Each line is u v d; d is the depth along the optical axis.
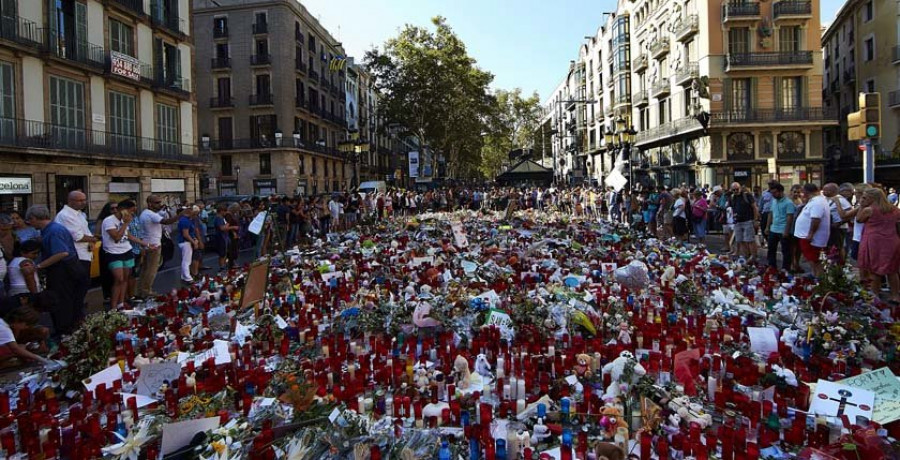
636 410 3.52
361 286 7.76
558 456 3.10
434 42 54.03
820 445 3.22
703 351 4.31
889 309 6.05
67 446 3.35
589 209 28.53
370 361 4.55
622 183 19.00
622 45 52.53
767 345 4.70
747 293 7.21
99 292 10.58
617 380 3.88
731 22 35.22
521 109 90.19
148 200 9.56
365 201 27.77
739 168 35.94
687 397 3.70
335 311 6.45
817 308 5.92
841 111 45.25
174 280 11.90
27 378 4.86
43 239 6.90
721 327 5.39
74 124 25.78
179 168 33.56
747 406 3.49
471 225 17.34
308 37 55.84
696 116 35.12
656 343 4.73
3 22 22.27
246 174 50.22
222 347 4.93
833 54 48.22
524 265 9.02
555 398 3.87
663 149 43.91
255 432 3.32
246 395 3.79
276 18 49.41
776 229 10.43
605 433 3.28
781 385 3.86
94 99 26.95
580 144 72.88
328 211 21.91
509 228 15.59
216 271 13.33
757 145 35.81
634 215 21.25
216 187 50.34
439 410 3.62
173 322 6.13
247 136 50.09
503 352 4.54
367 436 3.17
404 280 8.03
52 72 24.66
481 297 5.95
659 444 3.03
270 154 49.78
